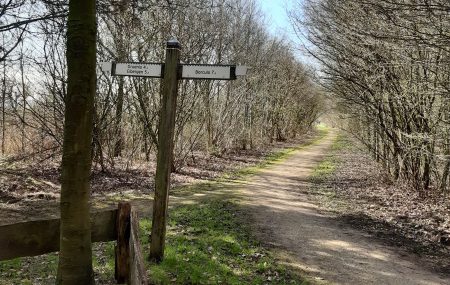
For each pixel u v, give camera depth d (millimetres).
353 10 12008
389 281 6203
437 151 11781
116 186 12578
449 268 6941
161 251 5773
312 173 19656
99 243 6641
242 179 16406
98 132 13703
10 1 8711
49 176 12938
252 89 27031
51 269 5410
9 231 3428
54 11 9102
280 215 10172
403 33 9500
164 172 5590
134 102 15367
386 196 13258
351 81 14852
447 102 10477
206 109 19766
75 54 3418
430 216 10258
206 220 8836
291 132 49188
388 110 14695
